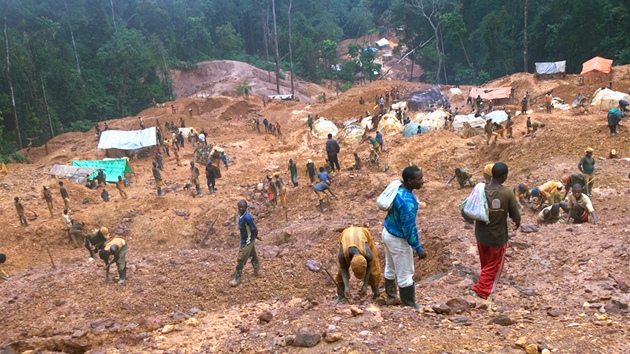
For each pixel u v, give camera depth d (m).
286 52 92.25
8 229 20.12
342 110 46.84
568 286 6.89
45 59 57.62
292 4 102.81
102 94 65.44
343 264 7.05
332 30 100.44
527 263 8.07
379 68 89.19
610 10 51.34
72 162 29.75
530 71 67.25
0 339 8.53
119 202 23.08
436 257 10.04
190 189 24.75
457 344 4.88
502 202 5.80
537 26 62.97
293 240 13.48
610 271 7.09
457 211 15.58
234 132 43.22
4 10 66.69
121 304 9.45
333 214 16.94
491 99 43.16
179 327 7.59
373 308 6.33
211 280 10.27
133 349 6.86
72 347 7.81
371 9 118.44
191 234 19.97
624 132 19.75
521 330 5.09
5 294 10.61
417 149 25.69
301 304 7.64
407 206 5.88
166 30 85.12
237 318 7.77
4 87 52.31
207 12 95.56
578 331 4.85
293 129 43.03
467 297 6.79
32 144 52.41
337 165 23.14
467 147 25.08
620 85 38.00
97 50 71.38
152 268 11.05
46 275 11.80
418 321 5.72
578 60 57.19
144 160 35.03
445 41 80.88
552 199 13.12
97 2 78.31
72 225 19.95
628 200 13.34
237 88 69.50
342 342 5.39
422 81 83.94
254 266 10.30
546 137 20.98
